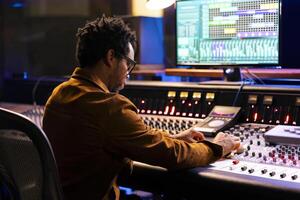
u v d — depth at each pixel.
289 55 2.53
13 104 3.18
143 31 3.27
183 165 1.67
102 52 1.75
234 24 2.40
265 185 1.51
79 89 1.71
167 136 1.72
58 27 3.38
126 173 1.86
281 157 1.75
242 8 2.37
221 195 1.62
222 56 2.46
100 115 1.64
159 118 2.45
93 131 1.65
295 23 2.49
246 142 1.97
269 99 2.24
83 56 1.77
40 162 1.40
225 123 2.19
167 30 3.40
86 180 1.71
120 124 1.63
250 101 2.29
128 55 1.81
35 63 3.50
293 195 1.46
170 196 1.89
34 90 3.14
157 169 1.76
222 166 1.71
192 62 2.57
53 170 1.42
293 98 2.19
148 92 2.59
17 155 1.42
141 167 1.80
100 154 1.67
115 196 1.83
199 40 2.52
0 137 1.41
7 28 3.62
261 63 2.36
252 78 2.60
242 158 1.79
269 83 2.56
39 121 2.67
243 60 2.40
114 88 1.83
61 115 1.71
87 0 4.13
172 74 2.88
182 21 2.57
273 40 2.31
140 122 1.66
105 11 3.74
